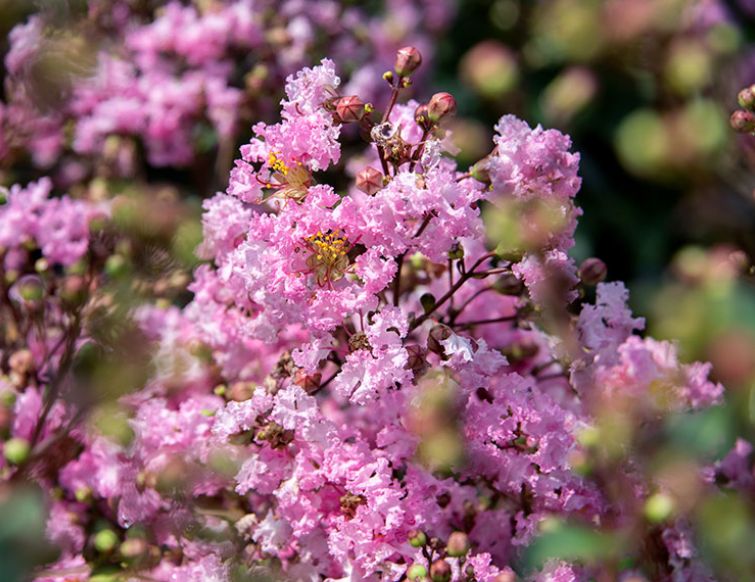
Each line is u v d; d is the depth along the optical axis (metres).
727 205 1.11
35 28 1.04
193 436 0.90
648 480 0.90
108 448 0.92
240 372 0.92
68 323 0.95
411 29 1.21
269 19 1.10
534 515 0.89
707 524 0.90
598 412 0.90
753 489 0.93
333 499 0.88
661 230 1.29
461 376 0.87
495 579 0.86
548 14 1.20
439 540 0.88
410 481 0.87
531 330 0.93
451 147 0.89
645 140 1.11
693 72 1.11
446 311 0.92
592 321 0.91
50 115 1.04
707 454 0.92
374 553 0.86
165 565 0.90
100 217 0.95
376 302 0.86
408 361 0.86
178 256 0.95
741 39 1.16
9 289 0.96
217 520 0.90
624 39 1.14
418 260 0.91
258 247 0.87
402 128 0.89
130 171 1.07
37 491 0.90
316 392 0.89
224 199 0.90
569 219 0.87
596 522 0.90
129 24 1.09
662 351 0.93
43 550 0.89
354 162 0.93
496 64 1.26
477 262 0.88
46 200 0.97
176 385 0.92
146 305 0.94
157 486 0.90
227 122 1.08
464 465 0.88
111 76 1.07
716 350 0.94
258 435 0.87
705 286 0.97
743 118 0.90
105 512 0.92
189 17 1.09
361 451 0.87
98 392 0.92
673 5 1.12
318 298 0.86
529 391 0.89
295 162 0.87
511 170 0.87
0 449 0.92
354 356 0.86
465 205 0.86
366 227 0.86
